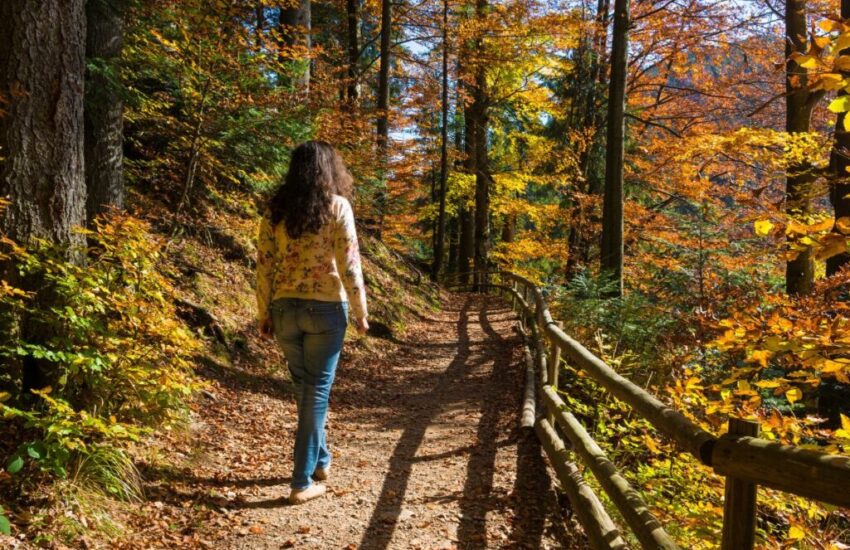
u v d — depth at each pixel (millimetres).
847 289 4668
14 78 3537
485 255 24000
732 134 10469
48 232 3678
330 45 18531
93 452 3182
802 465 1464
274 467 4176
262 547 3000
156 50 7379
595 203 17625
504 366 8617
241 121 7977
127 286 4129
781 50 15031
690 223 10031
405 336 11219
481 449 4793
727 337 3025
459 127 24781
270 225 3469
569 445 5070
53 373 3480
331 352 3523
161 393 3727
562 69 20641
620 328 7781
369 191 15750
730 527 1771
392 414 6168
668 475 3906
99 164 5973
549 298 10031
